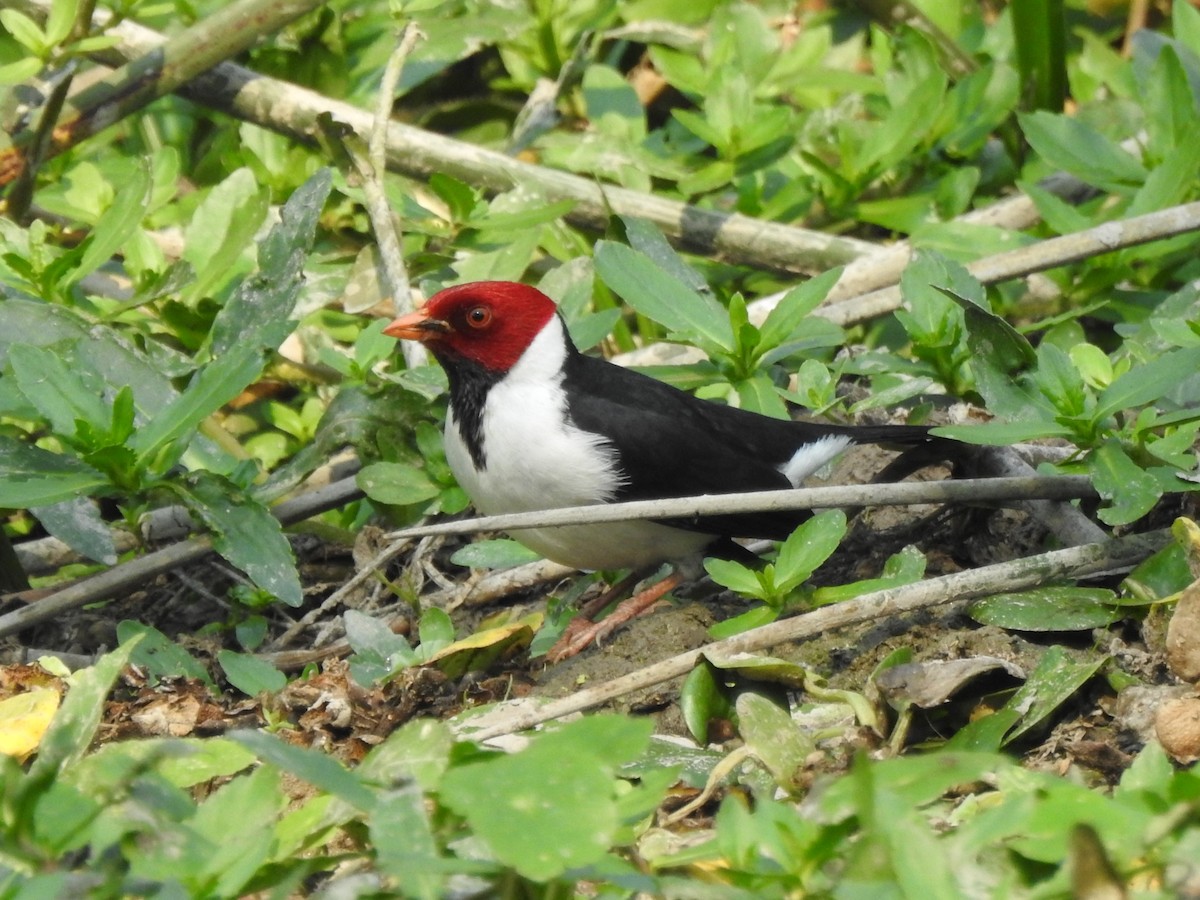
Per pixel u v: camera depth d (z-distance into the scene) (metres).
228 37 10.88
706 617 8.29
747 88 11.59
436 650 7.83
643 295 9.12
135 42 11.08
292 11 10.92
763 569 8.06
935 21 12.85
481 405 8.72
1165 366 7.57
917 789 4.74
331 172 9.27
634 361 10.51
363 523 9.91
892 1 12.71
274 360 10.57
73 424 8.12
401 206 10.93
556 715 6.92
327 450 9.24
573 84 12.98
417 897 4.49
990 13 14.12
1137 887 4.82
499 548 8.78
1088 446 7.70
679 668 7.06
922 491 7.72
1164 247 10.60
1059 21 11.95
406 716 7.64
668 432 8.63
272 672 7.63
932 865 4.32
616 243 9.20
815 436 9.12
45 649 9.02
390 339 9.63
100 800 5.11
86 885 4.47
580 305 10.05
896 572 7.86
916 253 9.81
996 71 12.16
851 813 4.92
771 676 7.09
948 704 6.91
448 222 10.80
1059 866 4.86
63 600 8.67
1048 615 7.39
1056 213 10.59
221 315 9.12
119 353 9.12
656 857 5.25
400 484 9.05
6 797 4.71
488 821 4.41
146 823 4.74
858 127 12.27
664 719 7.39
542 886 4.61
